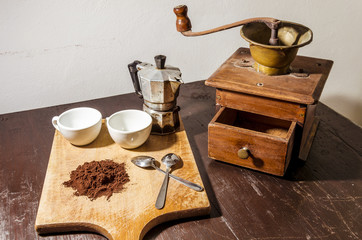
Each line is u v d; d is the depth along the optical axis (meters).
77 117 1.14
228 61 1.18
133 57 1.56
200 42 1.62
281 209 0.89
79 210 0.86
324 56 1.79
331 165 1.04
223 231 0.84
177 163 1.02
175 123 1.16
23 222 0.87
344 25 1.71
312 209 0.89
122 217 0.84
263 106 1.04
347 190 0.95
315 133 1.19
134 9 1.45
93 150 1.08
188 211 0.86
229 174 1.01
